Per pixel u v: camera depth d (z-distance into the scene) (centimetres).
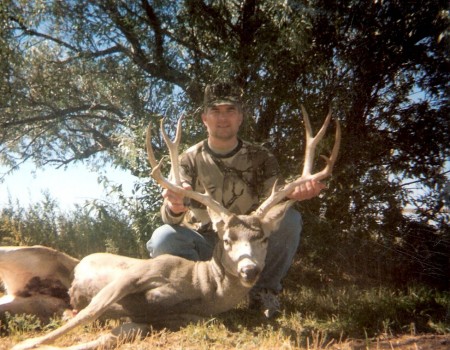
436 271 261
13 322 174
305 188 173
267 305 192
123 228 306
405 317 189
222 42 297
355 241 275
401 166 292
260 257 161
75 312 195
